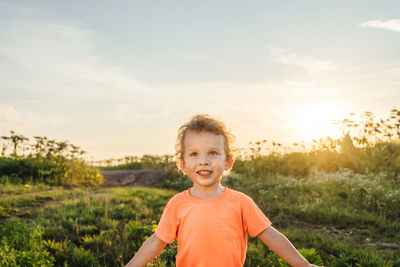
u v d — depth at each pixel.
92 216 6.66
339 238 5.77
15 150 14.98
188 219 1.88
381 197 7.90
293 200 8.91
